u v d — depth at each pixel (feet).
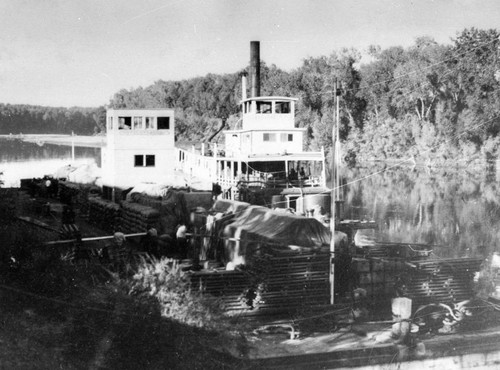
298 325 44.96
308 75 140.36
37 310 38.70
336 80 61.26
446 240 74.79
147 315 39.93
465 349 44.16
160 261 51.16
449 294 50.98
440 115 146.20
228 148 129.39
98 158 95.04
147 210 67.51
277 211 60.70
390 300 48.98
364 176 125.70
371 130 142.92
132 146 88.33
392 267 51.13
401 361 42.70
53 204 66.59
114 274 44.39
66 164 85.76
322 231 55.21
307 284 48.37
